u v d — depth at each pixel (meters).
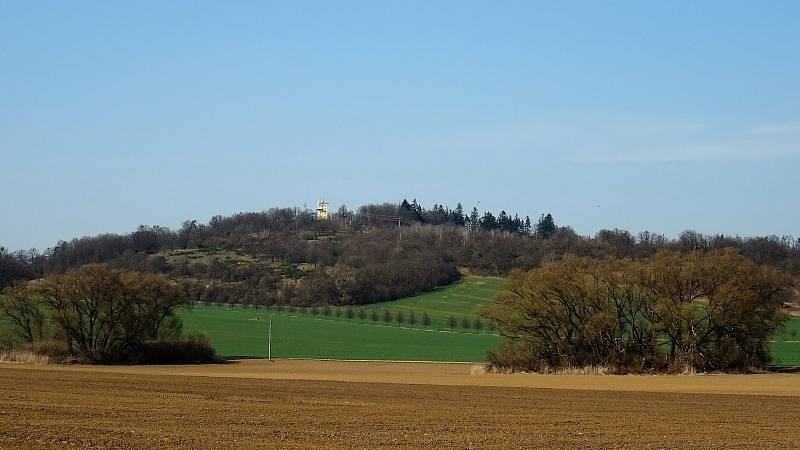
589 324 88.44
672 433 35.62
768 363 92.19
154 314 104.94
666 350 89.81
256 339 135.38
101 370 81.88
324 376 77.06
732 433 35.84
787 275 93.31
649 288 90.69
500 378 76.19
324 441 31.08
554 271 91.75
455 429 35.47
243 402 44.66
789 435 35.44
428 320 151.62
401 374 84.12
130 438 30.39
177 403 43.03
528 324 90.25
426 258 191.12
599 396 54.03
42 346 100.00
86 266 104.31
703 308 89.62
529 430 35.75
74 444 28.77
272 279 191.12
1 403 40.25
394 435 33.16
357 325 152.88
